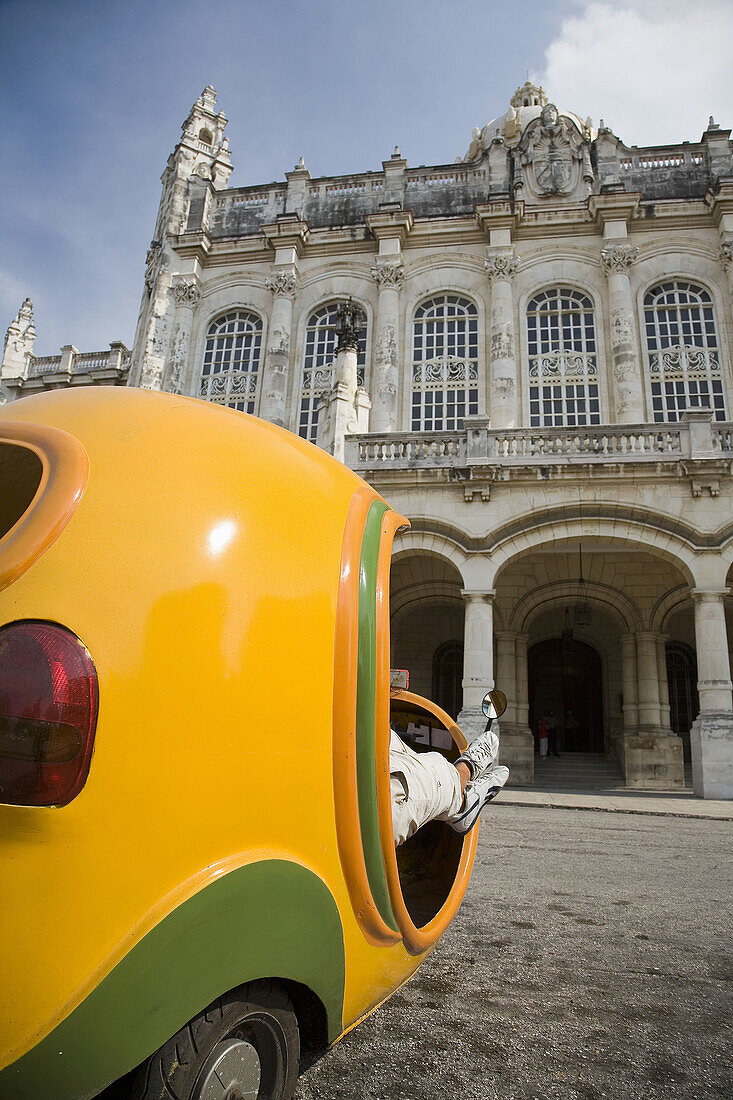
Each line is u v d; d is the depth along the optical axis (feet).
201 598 5.70
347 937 6.93
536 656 76.07
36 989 4.51
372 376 82.02
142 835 5.03
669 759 60.64
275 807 5.98
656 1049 9.27
